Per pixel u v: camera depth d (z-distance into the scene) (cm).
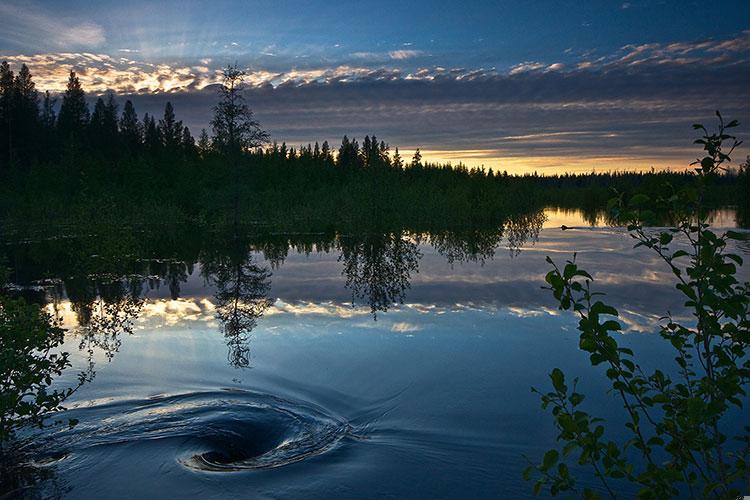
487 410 686
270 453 598
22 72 6328
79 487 536
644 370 772
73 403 727
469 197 3741
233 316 1160
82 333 1052
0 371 600
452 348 912
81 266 1922
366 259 1991
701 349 837
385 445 610
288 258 2092
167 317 1168
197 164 5488
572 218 4075
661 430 301
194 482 541
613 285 1363
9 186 4412
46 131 6262
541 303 1205
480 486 528
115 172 5325
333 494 516
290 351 917
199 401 729
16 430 649
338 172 6694
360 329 1034
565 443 603
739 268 1550
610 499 494
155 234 3238
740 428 604
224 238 2984
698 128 291
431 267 1725
